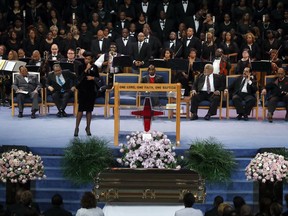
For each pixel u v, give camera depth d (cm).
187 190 3781
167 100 4328
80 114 4478
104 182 3809
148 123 4203
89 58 4422
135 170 3834
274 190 3900
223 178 4031
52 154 4206
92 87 4456
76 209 4016
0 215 3216
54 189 4081
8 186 3909
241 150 4197
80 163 4041
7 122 4953
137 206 3788
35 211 3238
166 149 4028
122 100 4341
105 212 3725
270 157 3875
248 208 3136
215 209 3384
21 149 4106
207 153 4044
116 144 4250
